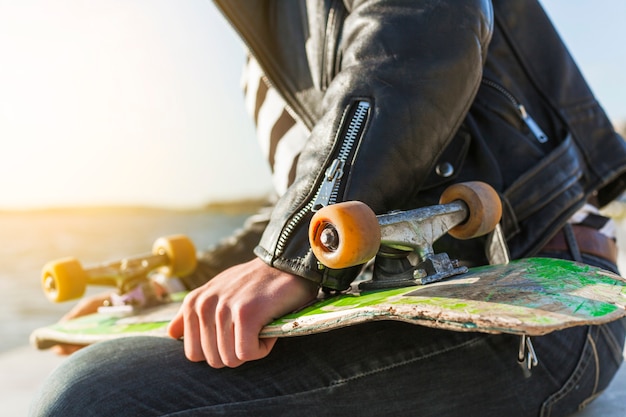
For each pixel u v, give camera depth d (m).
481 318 0.69
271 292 0.94
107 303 1.63
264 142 1.61
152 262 1.61
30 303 5.97
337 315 0.83
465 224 1.01
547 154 1.25
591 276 0.87
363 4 1.12
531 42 1.32
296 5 1.36
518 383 1.05
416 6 1.05
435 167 1.20
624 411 1.28
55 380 1.01
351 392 0.98
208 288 0.99
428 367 1.00
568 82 1.32
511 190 1.17
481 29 1.07
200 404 0.94
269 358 1.00
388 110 0.99
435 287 0.87
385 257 0.98
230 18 1.36
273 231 0.98
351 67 1.05
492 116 1.25
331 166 0.98
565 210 1.20
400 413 0.99
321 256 0.85
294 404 0.96
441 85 1.00
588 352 1.16
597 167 1.32
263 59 1.39
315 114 1.34
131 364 1.00
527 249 1.17
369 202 0.96
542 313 0.70
